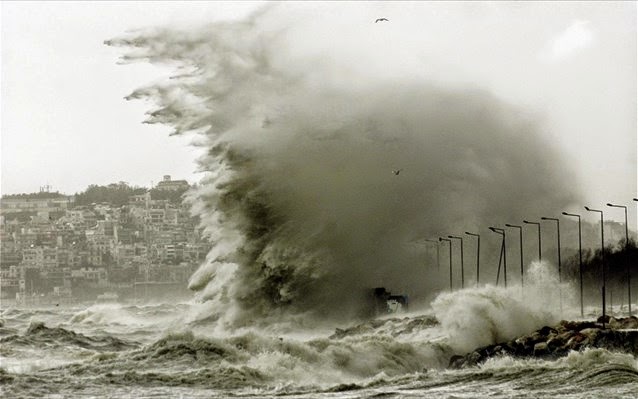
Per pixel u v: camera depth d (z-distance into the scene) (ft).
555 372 383.24
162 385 374.63
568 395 346.13
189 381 381.40
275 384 384.47
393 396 351.46
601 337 437.17
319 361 435.12
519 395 348.18
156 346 437.17
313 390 370.53
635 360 400.26
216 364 414.62
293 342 449.89
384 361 451.53
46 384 372.38
